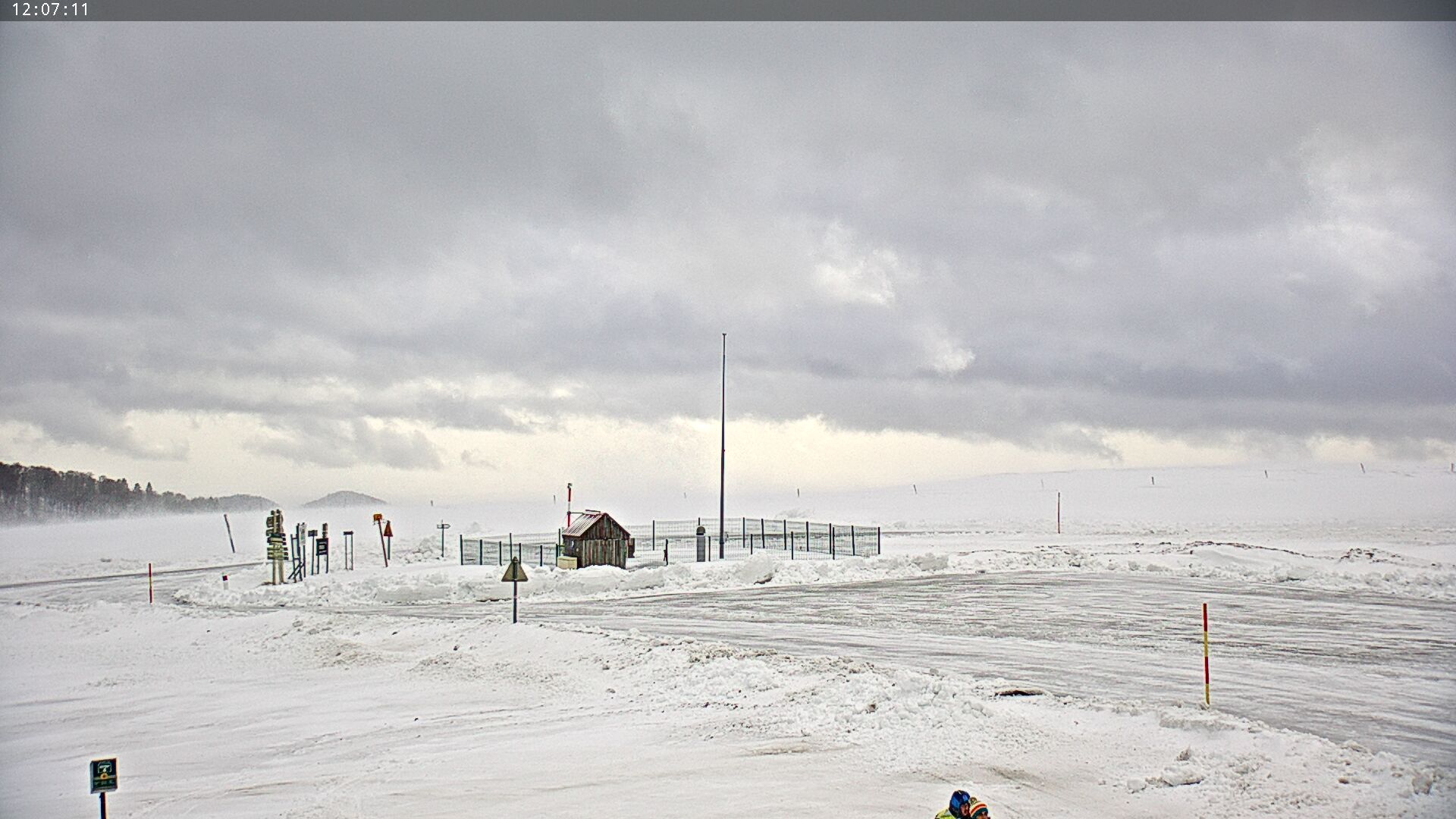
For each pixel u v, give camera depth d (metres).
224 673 22.97
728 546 54.47
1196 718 13.23
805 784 12.47
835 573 39.53
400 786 13.23
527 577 35.97
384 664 22.83
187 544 79.38
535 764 13.99
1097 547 51.03
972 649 22.25
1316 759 11.73
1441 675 18.50
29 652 26.28
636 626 26.94
